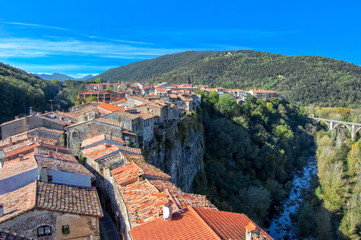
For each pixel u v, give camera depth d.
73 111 80.06
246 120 122.69
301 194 89.31
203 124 107.69
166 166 62.19
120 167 32.97
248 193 73.44
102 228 28.88
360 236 58.03
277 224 72.75
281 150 108.81
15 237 16.39
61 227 21.88
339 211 67.56
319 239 61.47
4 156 38.03
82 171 30.42
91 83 191.38
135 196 25.66
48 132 50.59
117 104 92.81
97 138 44.50
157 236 18.55
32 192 23.12
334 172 76.44
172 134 67.50
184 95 105.62
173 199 23.48
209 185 81.94
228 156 97.62
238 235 19.22
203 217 20.75
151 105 68.81
